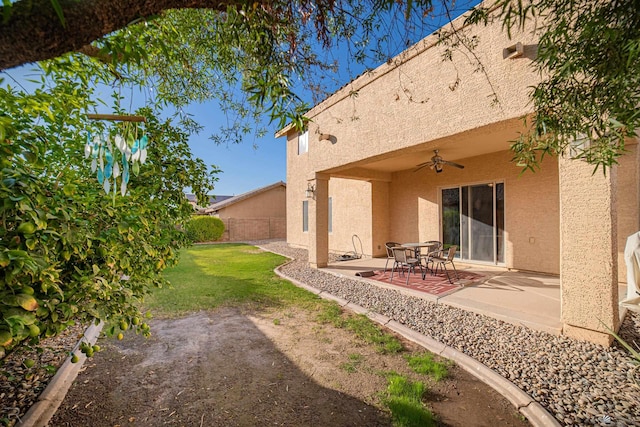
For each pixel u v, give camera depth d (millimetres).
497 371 3336
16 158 1777
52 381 3127
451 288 6664
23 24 1052
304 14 2174
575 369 3297
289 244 17109
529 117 4059
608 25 1615
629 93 1662
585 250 3836
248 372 3471
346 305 5980
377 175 11359
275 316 5355
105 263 2500
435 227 10445
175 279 8398
